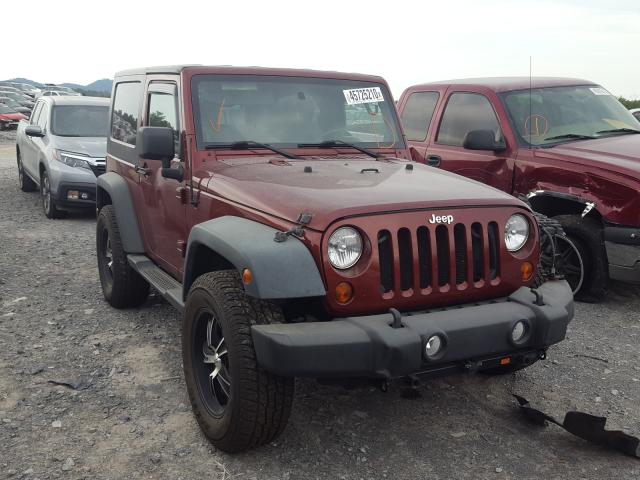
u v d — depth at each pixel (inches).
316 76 184.5
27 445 136.4
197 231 138.8
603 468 131.3
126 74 226.1
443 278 131.0
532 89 272.2
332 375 115.4
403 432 145.2
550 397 163.2
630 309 230.5
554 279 150.3
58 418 148.2
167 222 179.6
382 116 192.7
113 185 212.2
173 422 147.9
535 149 247.4
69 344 192.9
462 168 272.4
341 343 114.3
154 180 187.3
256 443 129.2
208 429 135.3
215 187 149.6
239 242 122.9
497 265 135.6
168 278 181.9
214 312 129.6
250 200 135.8
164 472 128.1
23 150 499.8
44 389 162.6
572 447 139.6
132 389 164.1
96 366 177.5
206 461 132.2
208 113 165.9
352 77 190.4
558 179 234.8
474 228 134.2
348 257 120.6
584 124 262.5
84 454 133.8
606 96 283.3
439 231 130.1
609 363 184.4
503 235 135.6
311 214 121.4
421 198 129.5
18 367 175.2
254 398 121.9
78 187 389.7
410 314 126.0
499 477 128.1
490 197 136.7
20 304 229.1
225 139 165.6
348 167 158.4
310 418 150.3
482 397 162.9
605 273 227.6
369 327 117.0
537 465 132.5
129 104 217.0
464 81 292.4
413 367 117.3
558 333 131.4
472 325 122.8
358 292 120.9
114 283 214.4
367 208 122.5
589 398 162.9
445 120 289.6
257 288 115.9
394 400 160.2
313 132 177.3
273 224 127.3
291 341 113.5
